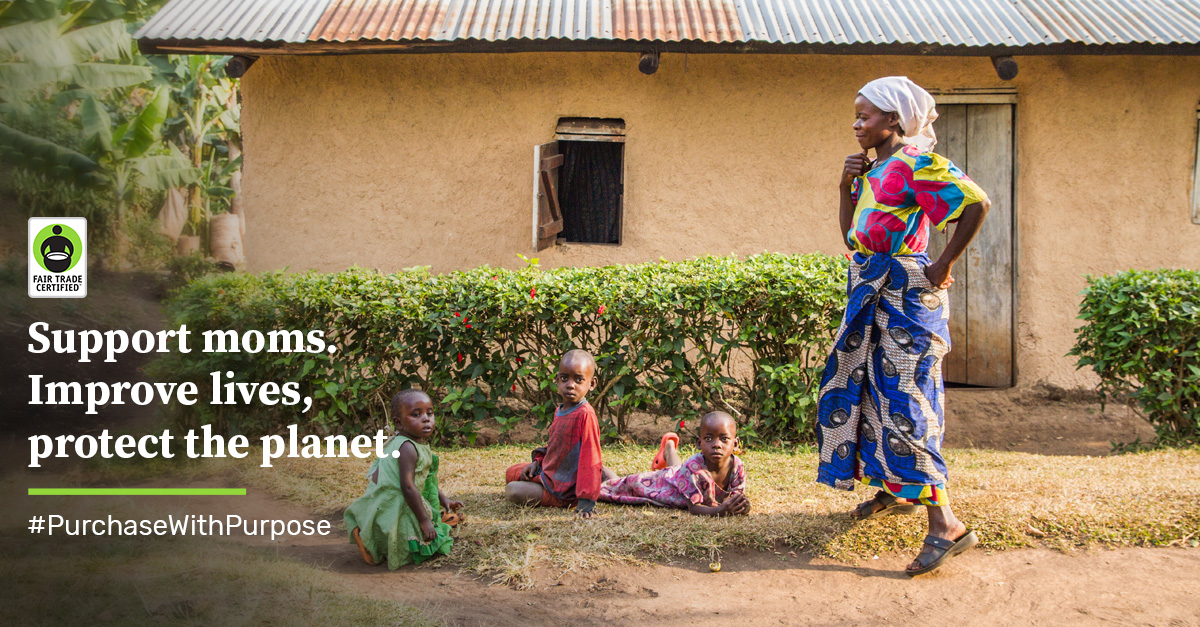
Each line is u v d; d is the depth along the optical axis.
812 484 4.69
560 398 5.94
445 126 7.66
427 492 3.80
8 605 2.92
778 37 6.92
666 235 7.65
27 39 10.16
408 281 6.07
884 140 3.68
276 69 7.67
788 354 5.91
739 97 7.57
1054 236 7.48
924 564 3.49
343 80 7.65
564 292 5.83
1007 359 7.68
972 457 5.34
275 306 5.88
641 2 7.68
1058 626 3.05
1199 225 7.46
